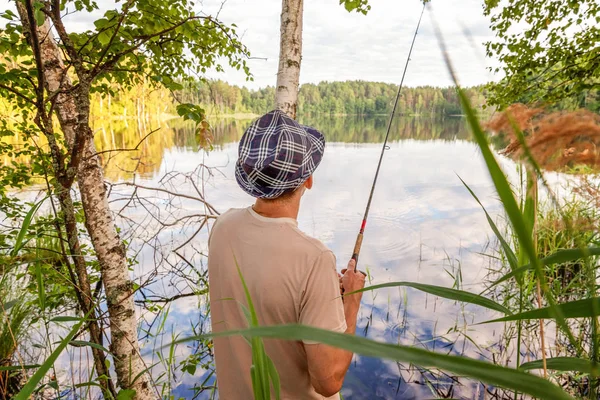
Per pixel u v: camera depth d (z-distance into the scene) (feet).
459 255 19.62
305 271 2.85
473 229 24.21
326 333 0.97
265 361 1.88
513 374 0.89
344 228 26.32
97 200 6.88
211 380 10.32
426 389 9.61
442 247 21.11
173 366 10.73
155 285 15.10
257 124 3.27
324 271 2.87
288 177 3.01
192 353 11.26
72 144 6.85
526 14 15.20
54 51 6.79
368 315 13.38
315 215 29.63
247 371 3.24
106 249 6.98
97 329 7.03
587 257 1.35
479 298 2.01
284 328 1.02
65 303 10.27
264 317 2.98
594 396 3.08
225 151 58.54
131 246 18.03
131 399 7.13
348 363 2.96
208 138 9.06
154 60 9.53
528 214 1.82
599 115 1.12
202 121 8.96
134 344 7.27
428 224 26.08
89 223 6.86
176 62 10.66
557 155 1.13
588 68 13.34
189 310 13.60
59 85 6.71
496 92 14.53
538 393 0.85
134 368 7.23
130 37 8.14
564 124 1.11
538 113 1.21
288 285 2.87
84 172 6.72
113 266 7.06
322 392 2.94
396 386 9.85
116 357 6.89
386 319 13.05
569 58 14.07
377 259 20.03
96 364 7.13
